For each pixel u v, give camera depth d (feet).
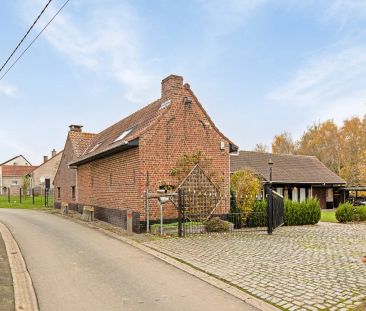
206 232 46.70
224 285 23.38
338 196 122.83
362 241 41.01
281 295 21.12
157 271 27.22
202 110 53.31
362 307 19.02
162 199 45.16
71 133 87.04
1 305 19.85
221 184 53.42
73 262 30.25
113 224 55.83
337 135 195.52
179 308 19.52
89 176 70.23
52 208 96.22
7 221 61.93
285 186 104.42
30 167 229.45
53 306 19.95
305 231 50.24
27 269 27.96
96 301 20.71
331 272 26.07
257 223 53.88
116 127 75.25
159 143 49.26
